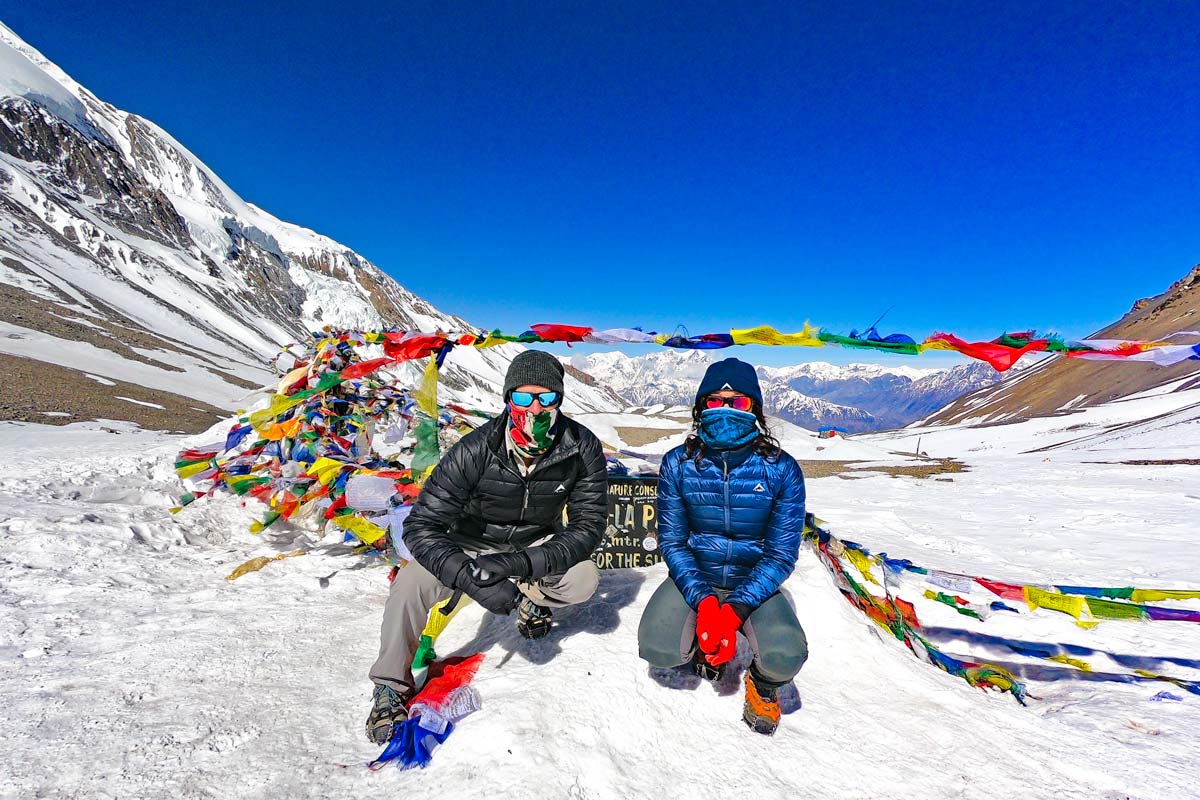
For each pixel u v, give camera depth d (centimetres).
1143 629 397
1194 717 270
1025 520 908
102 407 2264
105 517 493
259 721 238
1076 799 209
